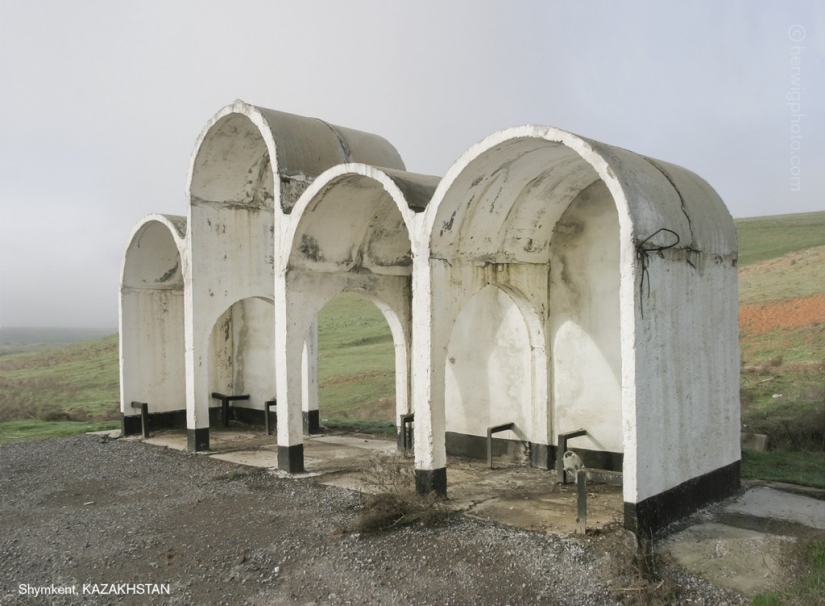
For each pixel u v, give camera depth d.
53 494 9.31
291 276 9.73
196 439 11.72
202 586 5.98
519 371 9.98
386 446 11.91
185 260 11.88
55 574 6.40
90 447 12.75
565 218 9.32
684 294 6.90
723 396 7.68
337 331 33.97
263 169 12.35
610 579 5.49
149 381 14.16
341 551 6.46
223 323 15.23
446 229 7.83
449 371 10.89
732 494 7.83
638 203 6.28
